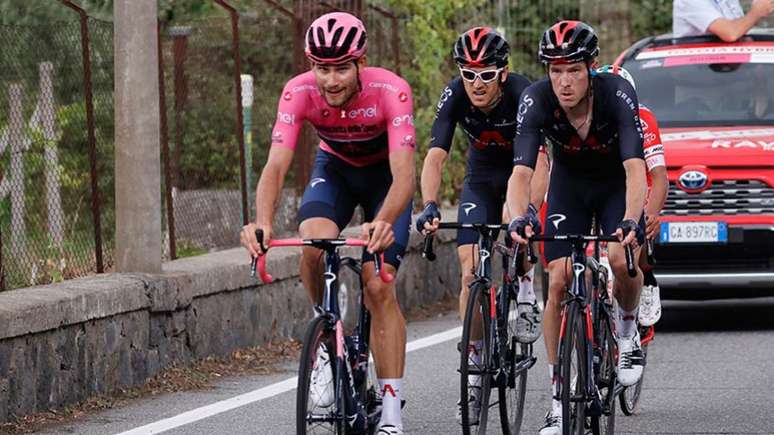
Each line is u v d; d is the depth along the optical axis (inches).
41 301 419.5
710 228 562.3
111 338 452.8
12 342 404.8
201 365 502.9
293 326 571.5
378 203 365.4
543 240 337.1
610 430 371.2
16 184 506.9
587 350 344.2
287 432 398.6
